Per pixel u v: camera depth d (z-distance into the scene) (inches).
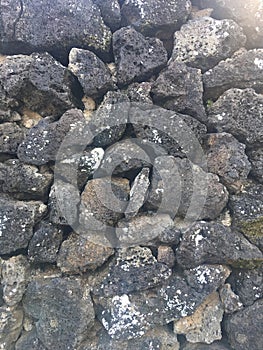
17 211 83.0
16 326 85.5
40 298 82.6
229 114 88.7
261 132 86.4
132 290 80.7
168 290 81.6
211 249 81.8
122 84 91.5
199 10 106.5
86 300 81.4
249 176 89.3
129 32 92.4
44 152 84.0
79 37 92.0
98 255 82.2
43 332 82.2
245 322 82.4
